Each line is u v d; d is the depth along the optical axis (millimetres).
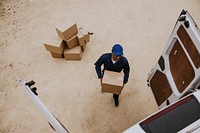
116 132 4129
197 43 2635
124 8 6223
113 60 3490
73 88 4715
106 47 5383
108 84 3604
